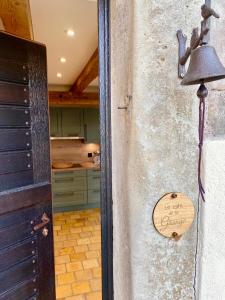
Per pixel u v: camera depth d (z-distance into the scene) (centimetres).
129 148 55
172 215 57
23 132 116
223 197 61
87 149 483
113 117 65
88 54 243
